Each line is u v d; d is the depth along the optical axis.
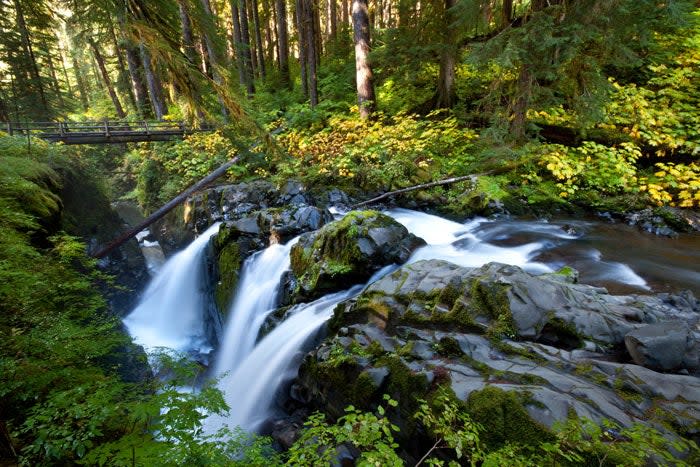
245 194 11.32
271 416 5.29
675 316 3.95
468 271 4.36
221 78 4.32
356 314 4.73
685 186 7.54
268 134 4.90
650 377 2.85
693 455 2.23
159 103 18.30
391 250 6.48
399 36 12.45
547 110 9.37
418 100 13.79
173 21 3.82
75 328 3.64
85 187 11.34
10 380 2.61
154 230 15.40
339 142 12.45
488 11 10.16
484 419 2.69
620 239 7.09
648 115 8.80
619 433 2.26
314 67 16.45
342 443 3.57
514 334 3.51
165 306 11.11
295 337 5.64
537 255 6.57
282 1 21.11
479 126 11.27
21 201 6.57
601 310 3.81
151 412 1.95
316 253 6.87
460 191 9.47
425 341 3.73
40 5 18.88
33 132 13.29
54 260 5.32
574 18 7.08
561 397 2.64
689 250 6.48
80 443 1.94
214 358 8.40
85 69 32.62
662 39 10.57
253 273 8.23
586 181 8.78
